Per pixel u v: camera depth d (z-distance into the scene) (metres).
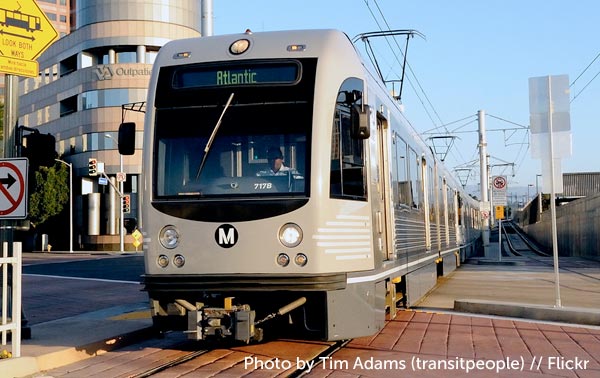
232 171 8.16
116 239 63.28
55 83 71.06
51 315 13.05
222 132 8.29
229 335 7.98
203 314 8.09
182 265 8.06
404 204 11.94
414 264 12.90
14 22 9.64
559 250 53.72
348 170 8.45
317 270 7.79
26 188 8.95
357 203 8.54
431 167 17.09
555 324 11.52
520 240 81.00
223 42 8.66
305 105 8.16
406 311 12.83
